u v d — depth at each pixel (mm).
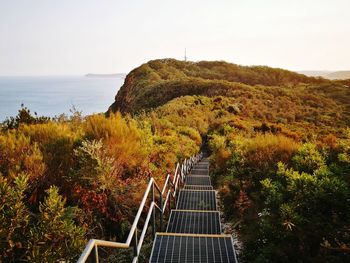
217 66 120938
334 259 3617
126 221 5707
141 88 75250
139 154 7750
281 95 58594
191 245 5152
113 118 8555
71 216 4527
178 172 10477
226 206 7836
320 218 4352
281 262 4102
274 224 4715
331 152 7250
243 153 9273
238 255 5113
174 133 18891
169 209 7551
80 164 5926
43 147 6035
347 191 4500
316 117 41125
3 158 5352
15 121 9445
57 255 3797
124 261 4875
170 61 120000
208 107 40156
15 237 3768
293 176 5195
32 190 5129
